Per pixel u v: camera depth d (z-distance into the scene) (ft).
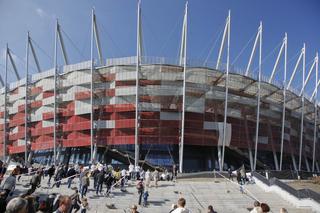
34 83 219.20
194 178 131.54
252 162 194.70
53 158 201.98
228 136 188.24
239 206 70.79
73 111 196.95
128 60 194.18
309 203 69.67
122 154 183.93
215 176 131.23
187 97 186.60
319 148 268.62
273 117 213.46
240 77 198.39
